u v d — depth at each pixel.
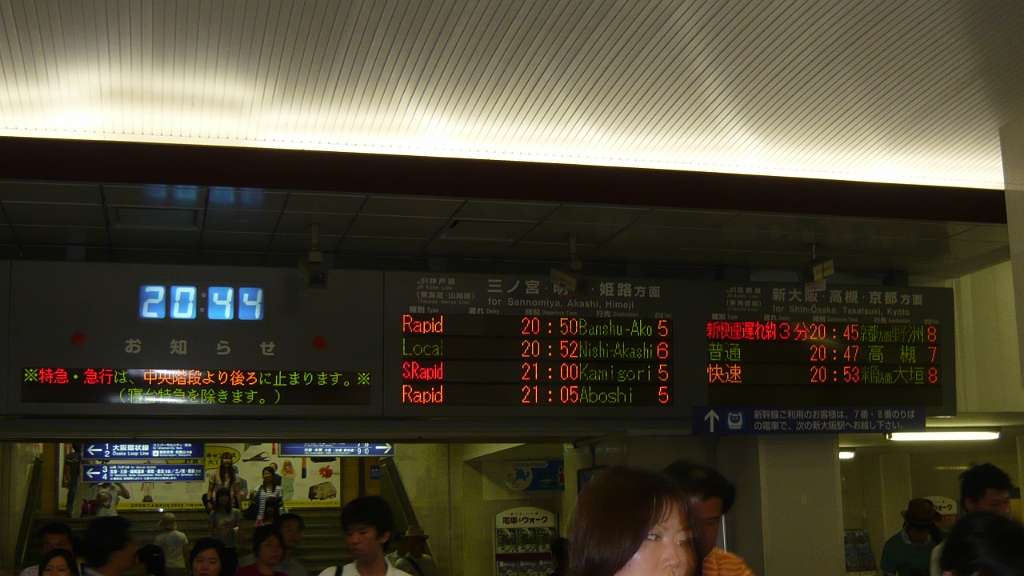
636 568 1.62
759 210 6.90
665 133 6.83
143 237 7.41
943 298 8.40
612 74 6.00
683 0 5.27
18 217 6.79
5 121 6.09
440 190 6.38
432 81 5.94
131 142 6.00
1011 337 9.40
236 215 6.82
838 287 8.20
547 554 12.52
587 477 9.32
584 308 7.65
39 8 5.04
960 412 9.11
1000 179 8.04
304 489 17.08
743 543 8.49
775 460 8.34
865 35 5.71
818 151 7.29
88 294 6.92
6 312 6.78
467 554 14.73
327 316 7.24
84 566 5.25
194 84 5.84
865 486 12.42
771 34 5.65
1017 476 10.77
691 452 8.99
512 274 7.57
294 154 6.19
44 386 6.78
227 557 6.73
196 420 7.73
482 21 5.37
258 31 5.35
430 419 7.56
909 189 7.18
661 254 8.28
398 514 15.73
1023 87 6.42
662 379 7.70
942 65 6.11
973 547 2.70
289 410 7.12
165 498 16.64
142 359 6.95
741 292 7.98
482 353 7.42
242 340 7.11
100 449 10.59
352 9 5.19
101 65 5.59
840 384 8.05
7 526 12.55
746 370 7.88
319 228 7.21
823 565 8.23
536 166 6.52
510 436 8.31
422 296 7.40
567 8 5.29
